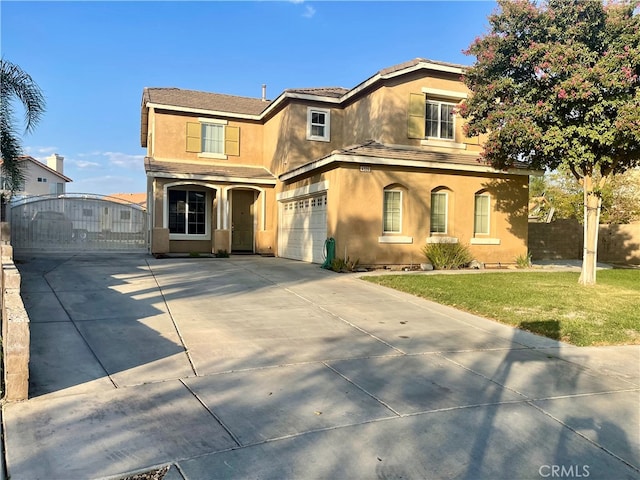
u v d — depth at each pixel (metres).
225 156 21.55
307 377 5.35
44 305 8.19
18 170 14.23
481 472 3.51
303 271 13.77
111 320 7.43
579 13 11.29
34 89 13.34
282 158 19.62
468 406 4.67
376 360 6.06
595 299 10.16
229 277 12.21
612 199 27.23
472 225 16.34
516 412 4.56
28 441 3.71
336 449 3.75
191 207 20.36
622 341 7.20
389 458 3.64
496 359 6.27
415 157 15.22
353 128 18.86
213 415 4.28
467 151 17.31
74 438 3.78
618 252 22.11
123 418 4.16
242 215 21.30
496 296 10.20
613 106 10.87
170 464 3.45
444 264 15.30
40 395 4.61
